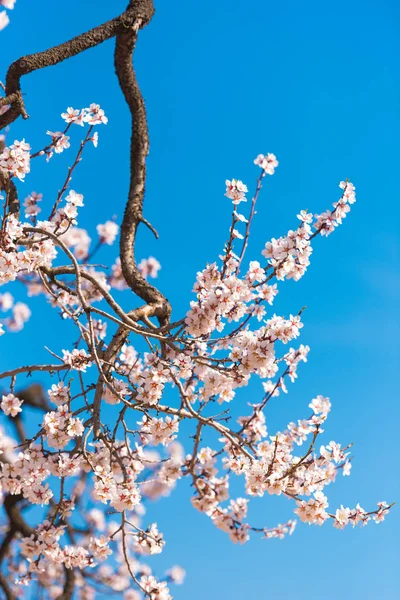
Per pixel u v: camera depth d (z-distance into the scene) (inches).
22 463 135.9
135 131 176.2
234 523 159.2
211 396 142.9
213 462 153.4
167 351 145.6
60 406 131.9
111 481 129.8
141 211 171.8
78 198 135.6
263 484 132.1
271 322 131.9
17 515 158.4
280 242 128.6
